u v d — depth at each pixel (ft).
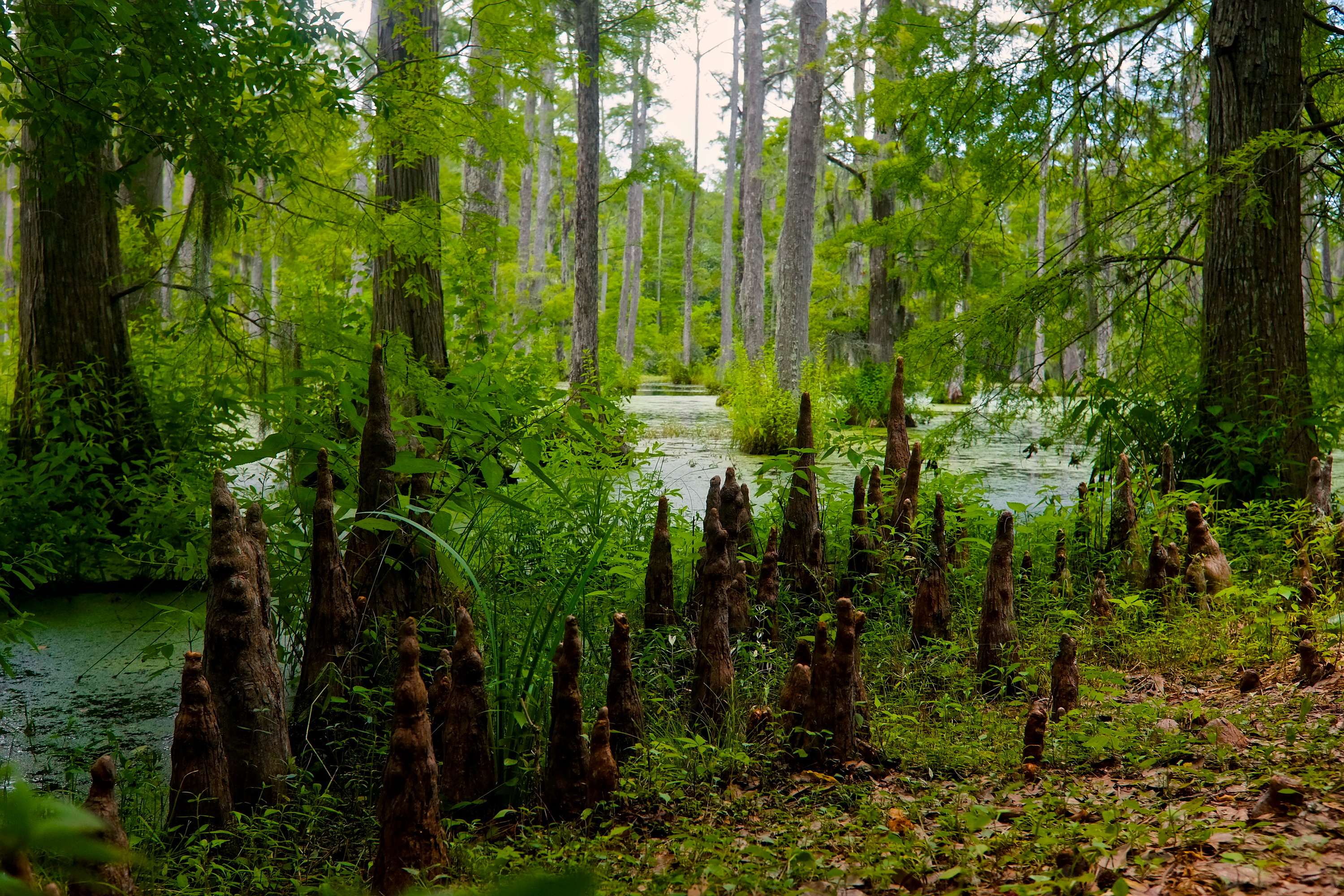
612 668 14.06
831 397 63.36
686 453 56.49
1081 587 21.62
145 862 3.04
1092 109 33.55
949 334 32.68
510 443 18.61
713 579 15.23
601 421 31.19
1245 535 23.04
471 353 34.40
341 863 11.53
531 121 106.73
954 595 21.47
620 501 25.62
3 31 19.62
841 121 79.66
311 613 15.57
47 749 16.38
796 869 9.68
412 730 10.67
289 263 38.42
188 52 22.08
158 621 24.20
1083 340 34.30
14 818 2.66
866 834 10.71
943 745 13.78
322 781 14.65
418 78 32.83
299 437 18.12
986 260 58.18
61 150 23.35
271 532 17.66
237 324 32.27
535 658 14.02
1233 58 27.30
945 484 25.29
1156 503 22.85
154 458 28.50
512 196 146.41
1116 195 34.86
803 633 19.79
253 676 13.32
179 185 68.23
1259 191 24.66
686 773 13.00
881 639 18.81
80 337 30.32
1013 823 10.64
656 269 211.82
